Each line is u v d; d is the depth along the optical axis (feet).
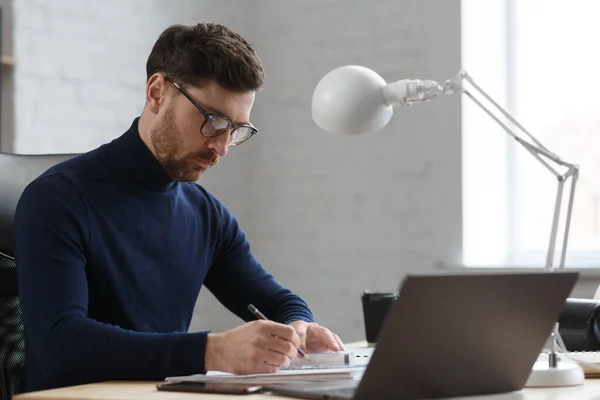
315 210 13.80
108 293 6.14
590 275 11.62
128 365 5.01
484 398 4.45
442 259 12.81
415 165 13.03
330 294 13.64
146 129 6.41
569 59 12.92
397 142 13.17
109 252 6.15
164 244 6.53
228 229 7.23
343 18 13.64
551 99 13.00
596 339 6.95
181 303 6.63
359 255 13.42
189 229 6.79
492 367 4.47
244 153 14.28
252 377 4.71
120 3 12.36
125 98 12.37
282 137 14.10
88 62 11.90
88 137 11.85
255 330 4.93
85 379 5.13
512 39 13.21
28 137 11.09
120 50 12.34
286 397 4.29
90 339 5.14
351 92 5.90
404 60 13.15
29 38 11.16
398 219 13.14
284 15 14.12
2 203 6.52
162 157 6.36
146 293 6.34
